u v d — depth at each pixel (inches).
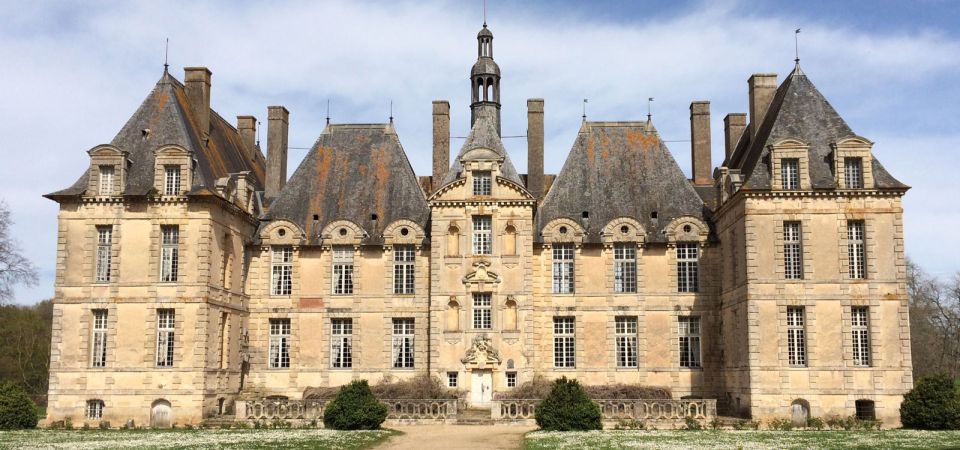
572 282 2081.7
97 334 1862.7
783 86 2025.1
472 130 2181.3
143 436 1501.0
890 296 1760.6
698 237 2057.1
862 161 1801.2
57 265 1868.8
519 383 1967.3
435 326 2000.5
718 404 1972.2
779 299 1769.2
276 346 2094.0
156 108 2003.0
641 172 2180.1
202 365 1815.9
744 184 1811.0
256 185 2282.2
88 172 1909.4
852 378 1740.9
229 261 1984.5
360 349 2068.2
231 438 1429.6
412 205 2149.4
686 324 2049.7
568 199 2148.1
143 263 1857.8
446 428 1657.2
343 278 2103.8
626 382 2028.8
